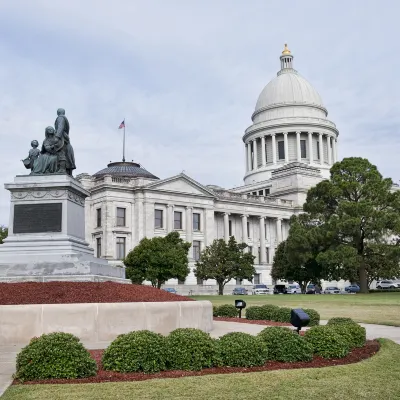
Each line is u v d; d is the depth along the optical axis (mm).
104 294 19734
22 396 10703
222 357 14188
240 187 139750
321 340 15664
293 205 120250
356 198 75188
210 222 102875
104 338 17281
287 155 140125
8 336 16688
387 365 14398
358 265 69312
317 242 74438
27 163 25734
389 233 73688
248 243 113125
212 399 10555
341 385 11875
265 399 10586
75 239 24875
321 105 149875
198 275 79688
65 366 12492
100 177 95500
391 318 31766
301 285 88938
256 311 28250
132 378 12547
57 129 26188
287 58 156750
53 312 16969
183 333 14219
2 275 22875
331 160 143500
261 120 147500
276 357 14992
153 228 93875
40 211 24453
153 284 67688
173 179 97562
